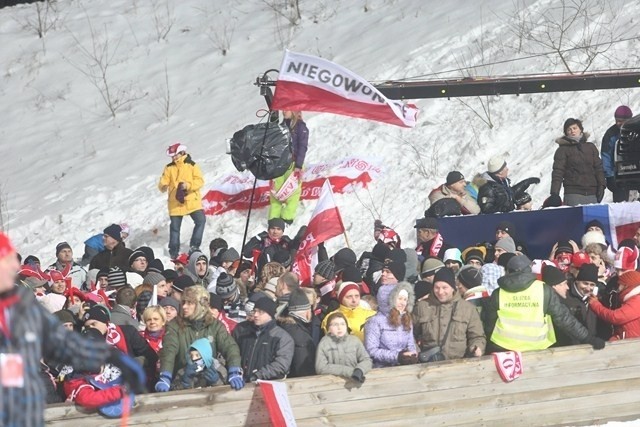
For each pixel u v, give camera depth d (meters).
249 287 31.53
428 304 24.05
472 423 23.39
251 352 22.89
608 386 24.11
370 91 29.47
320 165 43.53
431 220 31.31
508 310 24.02
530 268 24.25
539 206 39.53
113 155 51.84
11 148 55.59
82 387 21.59
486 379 23.44
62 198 48.53
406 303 23.50
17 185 51.25
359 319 24.31
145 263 33.19
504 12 52.44
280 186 40.59
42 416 14.62
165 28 63.38
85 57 62.44
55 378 23.47
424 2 57.34
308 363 23.38
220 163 47.59
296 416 22.41
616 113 36.22
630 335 24.23
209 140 50.34
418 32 53.91
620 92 44.22
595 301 24.62
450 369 23.22
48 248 44.69
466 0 55.59
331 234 30.78
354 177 43.12
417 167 43.84
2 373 14.34
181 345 22.66
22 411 14.40
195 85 56.97
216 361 22.59
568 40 48.03
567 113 44.19
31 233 46.16
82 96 58.94
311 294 24.62
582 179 35.25
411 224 41.00
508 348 23.94
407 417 23.00
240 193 43.53
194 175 40.53
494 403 23.52
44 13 68.50
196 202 40.53
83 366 14.99
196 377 22.72
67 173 51.06
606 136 36.59
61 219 46.53
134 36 63.50
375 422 22.81
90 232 45.28
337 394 22.59
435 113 46.88
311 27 59.06
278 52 57.62
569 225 31.88
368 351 23.34
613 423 24.08
